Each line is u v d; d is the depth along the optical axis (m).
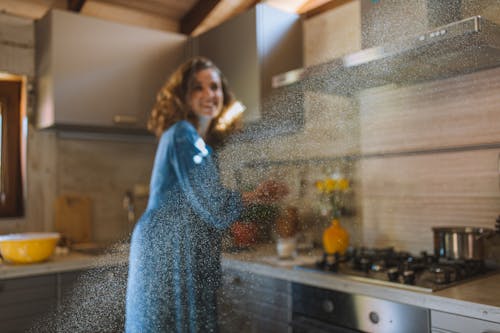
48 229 2.68
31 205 2.63
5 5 2.55
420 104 1.98
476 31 1.20
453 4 1.35
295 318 1.77
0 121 2.59
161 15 3.00
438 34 1.22
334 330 1.59
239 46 2.44
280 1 2.57
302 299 1.74
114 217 2.95
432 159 1.95
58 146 2.75
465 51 1.37
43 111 2.49
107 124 2.50
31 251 1.96
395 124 2.09
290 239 2.06
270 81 2.35
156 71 2.70
